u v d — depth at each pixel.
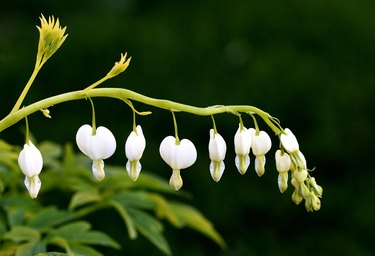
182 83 11.23
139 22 12.04
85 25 11.46
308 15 12.19
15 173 4.97
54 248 6.10
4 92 10.70
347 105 11.24
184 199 10.27
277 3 12.30
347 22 12.05
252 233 10.46
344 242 10.47
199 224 5.23
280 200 10.49
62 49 11.12
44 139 10.30
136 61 11.22
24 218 4.79
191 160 3.25
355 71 11.73
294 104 11.11
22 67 10.84
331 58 11.86
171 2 12.66
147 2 12.73
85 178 5.15
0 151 4.79
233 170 10.56
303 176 3.27
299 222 10.55
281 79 11.24
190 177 10.37
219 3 12.46
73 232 4.45
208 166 10.47
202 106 10.93
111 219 9.24
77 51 11.15
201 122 10.70
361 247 10.49
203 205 10.31
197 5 12.55
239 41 12.00
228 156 10.61
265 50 11.87
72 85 11.02
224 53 11.81
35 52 11.12
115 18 11.92
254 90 11.18
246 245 10.40
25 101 10.71
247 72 11.49
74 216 4.66
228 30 12.06
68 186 5.04
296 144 3.28
